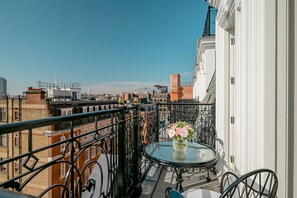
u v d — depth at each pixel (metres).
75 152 1.28
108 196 1.80
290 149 1.35
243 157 1.86
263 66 1.45
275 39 1.39
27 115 10.53
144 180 2.80
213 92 5.25
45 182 7.65
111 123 1.88
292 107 1.34
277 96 1.39
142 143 2.93
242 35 1.88
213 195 1.61
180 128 2.16
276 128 1.40
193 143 2.58
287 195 1.35
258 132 1.52
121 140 2.05
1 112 11.20
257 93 1.54
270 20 1.40
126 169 2.19
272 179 1.24
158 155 2.05
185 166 1.79
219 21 3.05
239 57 2.02
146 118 3.18
